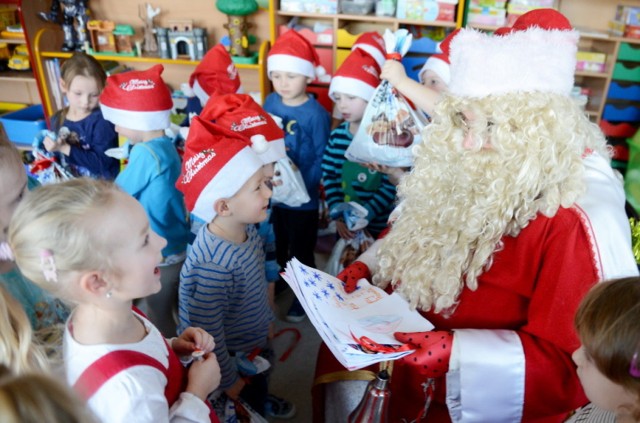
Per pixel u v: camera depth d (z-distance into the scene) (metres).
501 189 1.05
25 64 3.56
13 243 0.79
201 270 1.36
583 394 1.03
